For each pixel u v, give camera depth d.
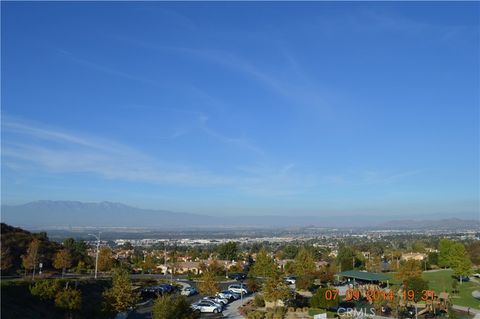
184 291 73.81
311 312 60.69
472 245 147.25
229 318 55.81
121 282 47.34
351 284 83.75
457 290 84.94
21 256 82.12
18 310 41.06
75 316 44.97
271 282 60.84
